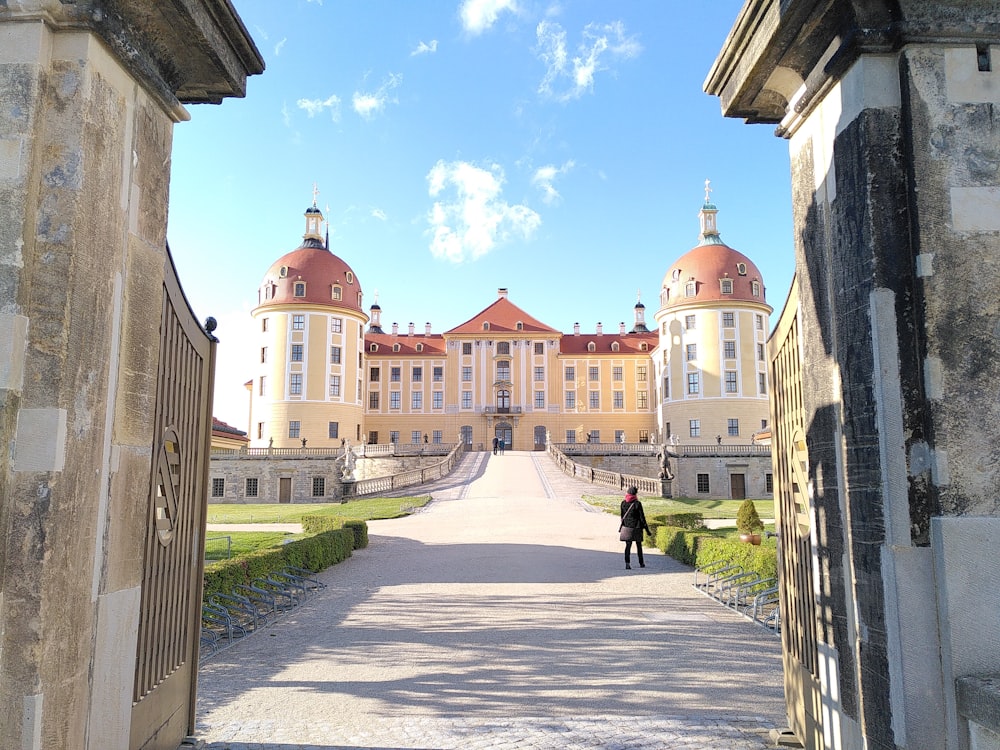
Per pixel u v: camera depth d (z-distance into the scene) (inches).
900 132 135.8
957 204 132.0
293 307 2536.9
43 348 121.7
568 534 869.8
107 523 137.4
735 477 2084.2
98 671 134.3
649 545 740.7
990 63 135.7
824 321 158.4
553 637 351.6
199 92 175.5
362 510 1283.2
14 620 116.6
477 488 1642.5
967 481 127.4
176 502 182.2
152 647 166.1
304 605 447.8
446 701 249.6
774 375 212.7
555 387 2918.3
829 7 140.9
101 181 133.3
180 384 184.2
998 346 130.1
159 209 160.1
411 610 427.5
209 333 209.0
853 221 141.3
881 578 131.8
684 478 2086.6
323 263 2628.0
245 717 230.8
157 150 159.2
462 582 530.9
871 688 135.3
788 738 195.3
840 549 152.4
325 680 279.4
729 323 2470.5
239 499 2073.1
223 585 383.9
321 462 2108.8
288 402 2495.1
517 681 275.7
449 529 944.9
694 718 224.2
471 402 2913.4
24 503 118.5
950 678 123.6
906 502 129.2
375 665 303.1
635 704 245.4
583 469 1803.6
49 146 126.1
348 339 2615.7
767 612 406.9
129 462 146.3
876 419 133.3
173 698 181.5
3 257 121.6
